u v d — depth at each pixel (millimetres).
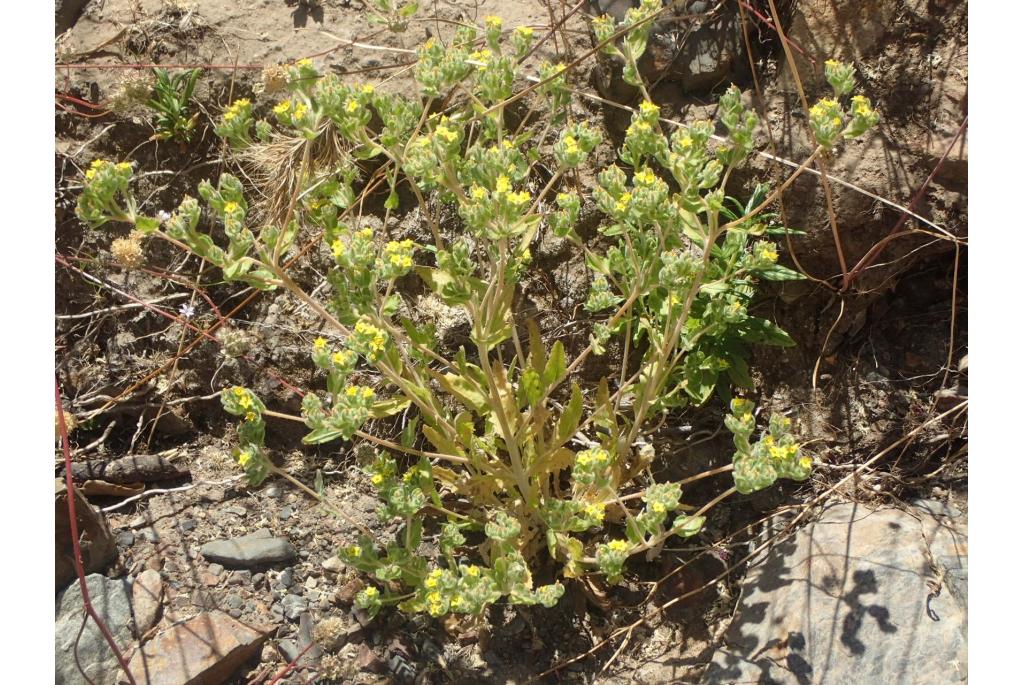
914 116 852
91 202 648
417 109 772
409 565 732
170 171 928
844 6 873
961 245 843
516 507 791
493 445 792
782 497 847
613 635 788
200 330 874
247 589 802
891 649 725
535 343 802
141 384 906
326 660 766
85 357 922
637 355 875
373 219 901
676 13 885
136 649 758
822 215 845
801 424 867
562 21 846
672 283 712
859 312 873
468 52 786
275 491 860
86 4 963
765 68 887
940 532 792
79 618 763
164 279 927
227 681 761
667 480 858
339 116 705
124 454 893
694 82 890
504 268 730
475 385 776
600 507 713
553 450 785
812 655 734
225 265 670
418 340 770
